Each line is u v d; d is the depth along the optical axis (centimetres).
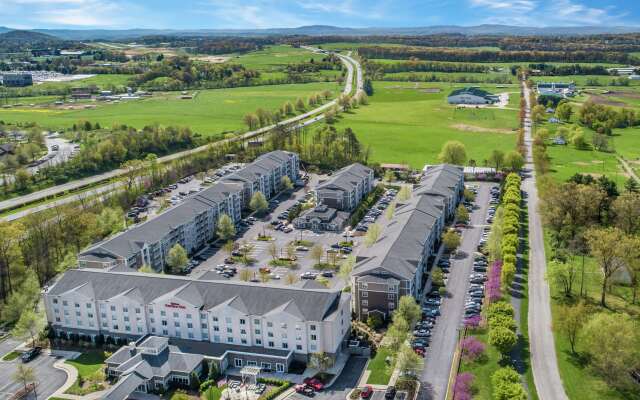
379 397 18588
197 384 19662
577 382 18875
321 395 18950
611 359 18500
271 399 18838
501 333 19850
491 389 18575
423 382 19250
